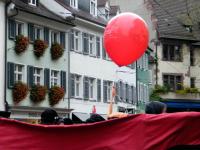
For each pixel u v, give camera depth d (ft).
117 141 25.03
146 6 215.92
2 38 122.01
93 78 157.99
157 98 205.57
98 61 160.86
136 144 24.82
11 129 25.86
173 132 24.41
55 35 142.41
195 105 208.23
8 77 123.03
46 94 134.72
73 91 147.54
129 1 216.13
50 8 143.74
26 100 128.26
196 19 217.15
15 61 126.00
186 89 207.92
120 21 36.83
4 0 122.52
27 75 129.49
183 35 217.15
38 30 135.54
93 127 25.29
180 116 24.36
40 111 131.85
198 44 219.41
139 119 24.89
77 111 149.07
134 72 188.65
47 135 25.64
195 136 24.34
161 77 213.66
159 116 24.68
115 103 170.09
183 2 221.66
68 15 144.87
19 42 125.80
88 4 162.09
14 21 125.90
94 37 159.63
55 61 139.95
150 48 204.74
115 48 36.78
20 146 25.75
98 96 160.35
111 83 168.55
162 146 24.52
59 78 141.49
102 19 170.09
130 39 36.40
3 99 121.29
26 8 129.49
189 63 217.97
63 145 25.54
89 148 25.29
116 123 25.12
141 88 197.67
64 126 25.50
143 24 37.09
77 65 150.00
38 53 132.46
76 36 151.12
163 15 220.02
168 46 216.54
